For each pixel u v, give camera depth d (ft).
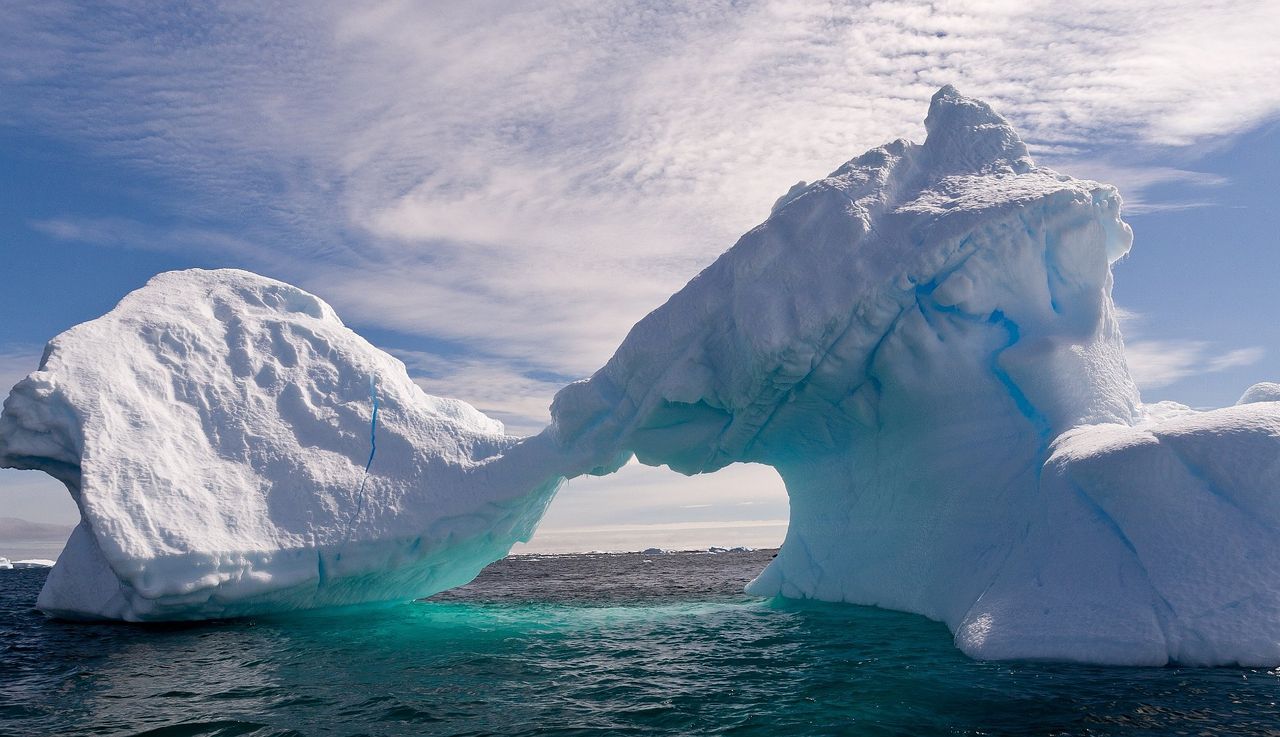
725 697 19.52
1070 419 27.63
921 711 17.16
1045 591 22.59
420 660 25.77
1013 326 31.30
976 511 28.91
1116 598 20.95
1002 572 25.09
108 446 33.09
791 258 32.58
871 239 31.94
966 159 35.32
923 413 32.22
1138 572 21.09
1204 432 22.15
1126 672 19.06
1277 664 18.57
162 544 31.19
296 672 24.09
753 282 32.99
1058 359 28.99
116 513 31.27
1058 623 21.44
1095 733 15.07
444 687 21.65
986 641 22.27
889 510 34.12
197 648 28.78
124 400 35.06
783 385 33.83
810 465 40.63
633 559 183.32
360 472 36.91
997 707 17.03
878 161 34.60
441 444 38.60
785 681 20.98
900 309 31.50
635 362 35.65
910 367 32.17
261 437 36.83
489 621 36.17
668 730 16.75
